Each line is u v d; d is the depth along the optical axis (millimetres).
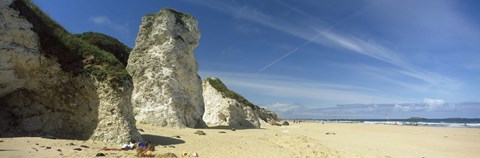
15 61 12938
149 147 12336
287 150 15594
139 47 27453
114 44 32969
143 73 26484
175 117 25000
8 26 12734
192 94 28922
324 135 28391
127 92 14312
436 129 44031
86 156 10305
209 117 39719
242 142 18000
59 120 13898
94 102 13867
